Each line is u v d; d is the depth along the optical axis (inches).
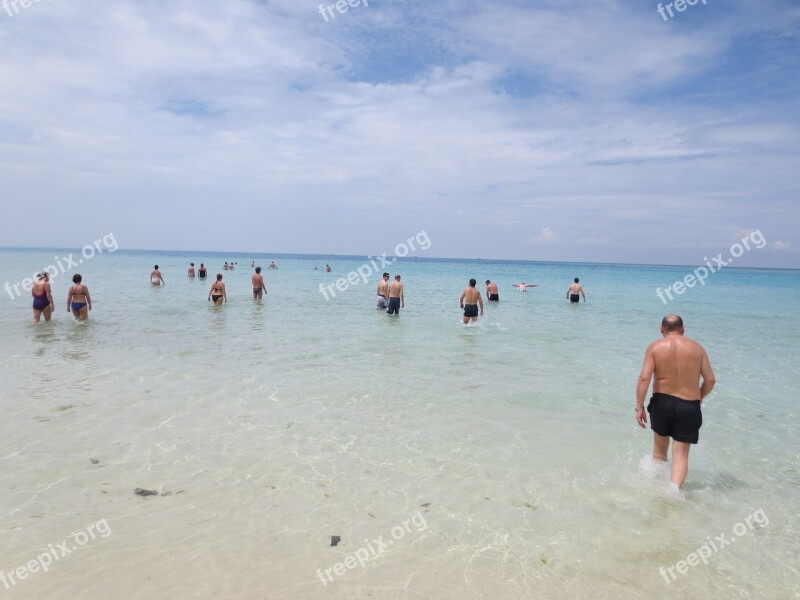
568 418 274.5
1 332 509.0
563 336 565.3
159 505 173.0
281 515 169.3
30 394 293.7
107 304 788.6
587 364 417.4
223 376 347.3
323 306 832.9
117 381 327.0
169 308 748.0
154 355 410.6
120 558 143.1
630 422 269.7
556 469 209.5
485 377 364.5
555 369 396.2
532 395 319.3
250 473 199.5
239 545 151.6
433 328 607.2
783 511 180.1
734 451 237.8
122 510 169.0
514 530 163.8
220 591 131.0
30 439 225.9
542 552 152.3
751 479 206.7
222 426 250.2
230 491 184.5
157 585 132.3
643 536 161.8
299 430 247.8
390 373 369.7
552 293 1327.5
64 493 178.7
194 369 365.4
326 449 225.5
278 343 480.4
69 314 648.4
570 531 163.8
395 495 185.3
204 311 722.2
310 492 185.8
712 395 342.3
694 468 216.4
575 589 135.7
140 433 237.5
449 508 176.7
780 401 327.9
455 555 149.9
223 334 523.5
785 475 211.2
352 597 130.4
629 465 214.7
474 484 195.0
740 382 379.9
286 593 131.3
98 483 187.0
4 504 169.9
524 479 199.8
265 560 144.7
